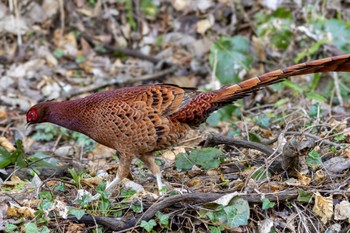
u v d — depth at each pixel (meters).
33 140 12.59
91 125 8.51
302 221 8.36
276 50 14.91
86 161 11.22
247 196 8.35
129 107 8.31
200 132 11.82
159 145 8.49
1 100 13.91
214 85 13.88
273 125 11.72
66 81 14.70
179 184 9.23
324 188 8.81
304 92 13.14
